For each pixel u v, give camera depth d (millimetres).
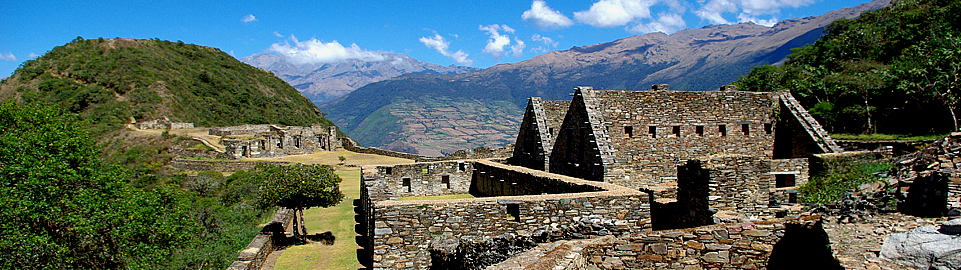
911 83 32250
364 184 21672
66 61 112062
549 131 25375
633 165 19250
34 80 105500
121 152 64000
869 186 11375
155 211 21359
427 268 12898
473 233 13078
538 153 24266
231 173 50688
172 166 56219
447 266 12477
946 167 10406
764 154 23109
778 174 16094
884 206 10750
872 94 36562
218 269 21047
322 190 19875
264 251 17266
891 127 33594
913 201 10789
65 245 18094
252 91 126625
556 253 9438
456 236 13031
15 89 103125
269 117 117750
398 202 13234
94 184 21469
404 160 54375
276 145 61188
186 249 22125
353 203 28094
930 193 10438
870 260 8172
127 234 19250
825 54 50406
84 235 18625
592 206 13492
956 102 29156
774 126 23391
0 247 15938
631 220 13609
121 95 100125
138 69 110312
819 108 36781
